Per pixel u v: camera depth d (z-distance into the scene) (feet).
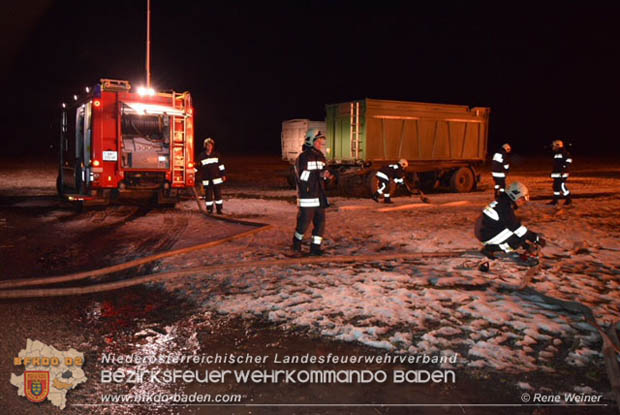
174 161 39.42
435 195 54.29
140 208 41.78
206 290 18.62
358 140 52.08
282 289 18.51
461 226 32.45
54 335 14.70
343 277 20.15
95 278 20.63
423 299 17.43
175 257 23.57
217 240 27.22
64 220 35.29
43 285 19.56
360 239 28.04
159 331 15.05
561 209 40.09
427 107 55.57
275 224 33.14
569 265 22.40
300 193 23.65
